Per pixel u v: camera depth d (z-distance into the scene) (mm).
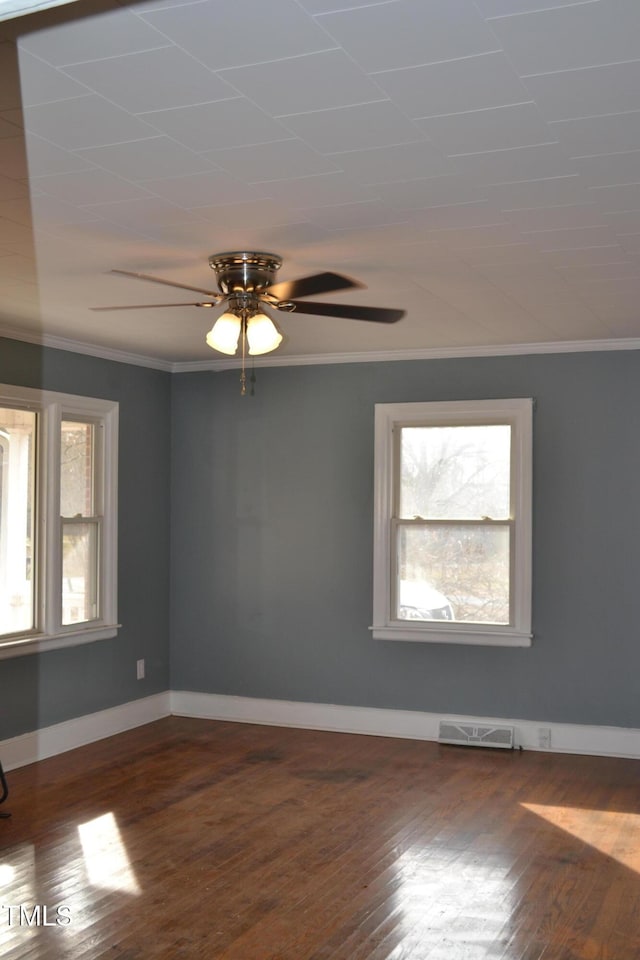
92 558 6168
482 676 6109
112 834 4406
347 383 6469
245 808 4793
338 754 5855
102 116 2438
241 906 3611
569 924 3471
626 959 3205
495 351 6062
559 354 5961
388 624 6301
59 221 3336
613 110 2404
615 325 5332
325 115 2432
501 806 4840
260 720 6645
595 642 5871
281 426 6637
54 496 5707
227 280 3791
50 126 2502
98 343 5926
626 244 3627
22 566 5547
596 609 5871
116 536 6277
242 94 2307
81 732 6004
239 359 6652
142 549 6590
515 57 2121
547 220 3318
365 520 6418
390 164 2779
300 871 3961
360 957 3211
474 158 2734
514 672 6039
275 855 4141
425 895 3721
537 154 2701
